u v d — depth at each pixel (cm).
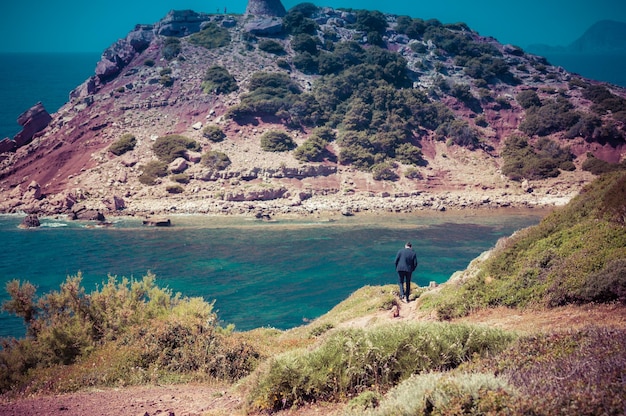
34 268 6100
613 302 1398
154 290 2072
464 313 1706
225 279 5853
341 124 12838
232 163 11125
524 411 641
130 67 15475
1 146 12456
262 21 17250
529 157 12038
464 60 16675
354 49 15675
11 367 1599
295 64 15238
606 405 602
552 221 2019
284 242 7581
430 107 13462
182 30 17025
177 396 1288
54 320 1797
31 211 9338
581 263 1570
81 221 8762
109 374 1510
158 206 9594
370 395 959
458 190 11206
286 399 1048
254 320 4584
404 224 8800
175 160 10975
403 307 2167
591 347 823
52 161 11588
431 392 745
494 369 865
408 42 17988
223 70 14200
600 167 11400
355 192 10788
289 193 10356
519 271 1772
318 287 5600
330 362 1109
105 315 1894
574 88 15675
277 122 12800
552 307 1522
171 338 1705
